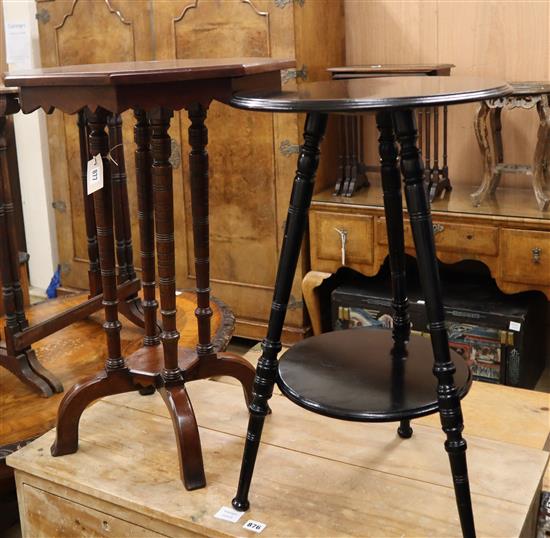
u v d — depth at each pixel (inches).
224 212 137.5
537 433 81.7
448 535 59.2
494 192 124.1
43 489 71.3
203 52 132.4
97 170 66.9
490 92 53.1
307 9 126.8
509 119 129.3
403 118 53.2
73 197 154.4
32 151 169.9
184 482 66.0
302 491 65.2
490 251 115.9
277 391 83.2
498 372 117.7
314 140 56.8
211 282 141.9
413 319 123.6
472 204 119.9
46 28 146.6
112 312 70.9
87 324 118.1
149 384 71.6
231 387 84.9
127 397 83.1
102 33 141.1
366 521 61.1
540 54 125.7
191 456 66.1
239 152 133.3
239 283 139.3
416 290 129.0
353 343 70.6
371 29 137.9
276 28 125.0
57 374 101.5
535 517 69.6
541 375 132.4
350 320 128.7
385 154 66.2
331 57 135.8
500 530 59.2
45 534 72.9
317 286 131.4
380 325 126.3
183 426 66.5
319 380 62.5
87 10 141.5
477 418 85.4
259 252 136.0
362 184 135.8
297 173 57.7
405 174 54.1
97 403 81.8
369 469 68.1
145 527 65.6
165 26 134.6
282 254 59.2
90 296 110.1
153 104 63.3
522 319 114.0
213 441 73.5
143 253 75.6
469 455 69.6
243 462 62.2
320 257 129.9
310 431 74.7
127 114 143.4
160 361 73.5
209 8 130.0
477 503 62.6
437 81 61.1
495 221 114.0
